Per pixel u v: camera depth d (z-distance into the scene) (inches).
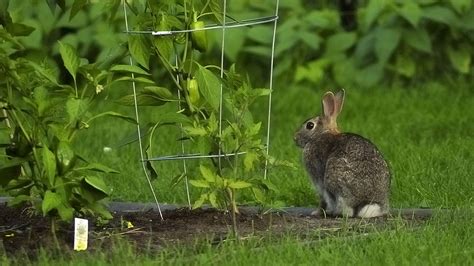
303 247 413.4
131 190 537.3
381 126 675.4
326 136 497.0
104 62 436.8
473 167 554.9
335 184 474.9
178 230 439.5
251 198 510.0
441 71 778.2
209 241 418.3
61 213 401.4
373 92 751.7
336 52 778.8
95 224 442.9
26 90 412.5
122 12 756.0
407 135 653.3
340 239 421.1
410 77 774.5
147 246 416.8
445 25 770.8
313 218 471.5
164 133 657.6
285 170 557.9
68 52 414.3
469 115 690.2
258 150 443.5
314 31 782.5
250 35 762.8
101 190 409.1
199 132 433.1
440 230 435.2
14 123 419.5
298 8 789.9
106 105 725.9
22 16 753.0
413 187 522.3
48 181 410.6
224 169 446.3
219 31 757.3
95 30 766.5
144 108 729.0
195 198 523.2
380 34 753.6
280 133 669.3
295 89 760.3
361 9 777.6
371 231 443.5
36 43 752.3
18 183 415.2
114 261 390.0
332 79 776.9
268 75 782.5
